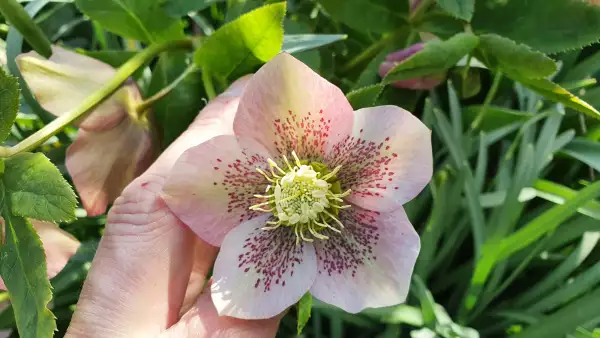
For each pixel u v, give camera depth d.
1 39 0.19
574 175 0.17
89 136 0.14
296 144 0.13
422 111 0.18
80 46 0.22
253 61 0.15
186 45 0.16
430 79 0.16
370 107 0.12
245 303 0.12
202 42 0.16
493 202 0.15
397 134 0.12
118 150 0.15
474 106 0.17
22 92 0.17
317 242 0.13
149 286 0.12
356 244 0.13
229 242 0.13
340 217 0.13
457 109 0.16
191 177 0.12
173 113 0.16
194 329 0.12
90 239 0.17
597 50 0.19
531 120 0.16
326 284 0.13
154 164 0.13
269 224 0.13
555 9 0.16
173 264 0.12
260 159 0.13
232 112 0.13
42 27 0.21
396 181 0.12
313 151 0.13
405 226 0.12
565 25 0.16
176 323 0.12
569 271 0.14
